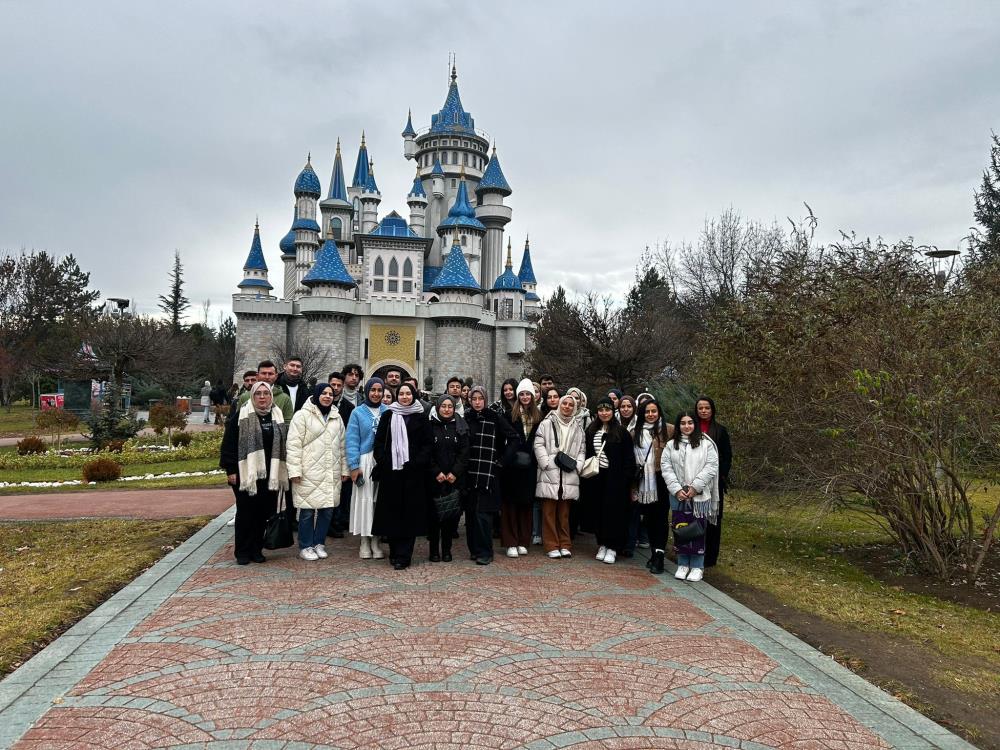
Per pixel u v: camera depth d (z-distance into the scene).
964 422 7.88
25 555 8.77
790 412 8.88
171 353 40.56
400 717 4.28
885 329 7.93
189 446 24.44
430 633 5.80
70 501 13.48
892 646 6.02
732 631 6.12
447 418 8.35
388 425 8.06
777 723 4.36
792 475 9.20
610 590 7.34
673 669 5.18
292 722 4.19
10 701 4.46
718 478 8.48
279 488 8.23
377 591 7.05
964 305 7.79
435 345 54.00
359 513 8.44
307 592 6.98
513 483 8.77
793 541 10.71
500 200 66.31
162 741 3.95
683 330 28.80
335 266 51.31
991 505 12.21
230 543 9.31
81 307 61.78
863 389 7.40
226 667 5.02
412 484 8.05
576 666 5.17
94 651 5.32
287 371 10.27
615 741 4.04
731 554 9.58
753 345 9.27
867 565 9.27
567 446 8.76
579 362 28.02
